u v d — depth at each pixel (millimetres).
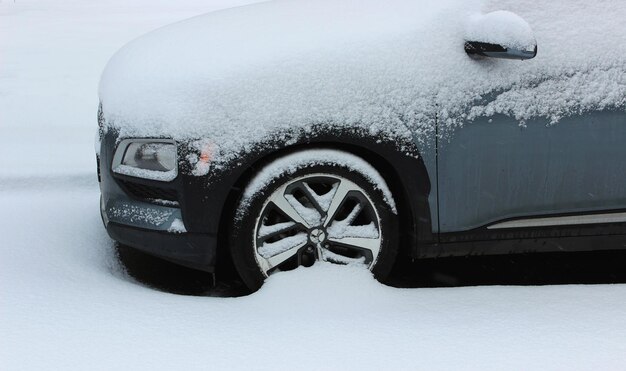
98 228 3977
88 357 2432
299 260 3092
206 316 2748
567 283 3459
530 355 2439
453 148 3014
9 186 5012
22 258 3439
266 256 3043
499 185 3068
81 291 2994
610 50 3086
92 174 5230
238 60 3049
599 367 2361
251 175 2992
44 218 4145
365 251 3102
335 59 3016
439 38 3076
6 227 3955
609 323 2660
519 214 3121
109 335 2578
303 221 3047
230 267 3428
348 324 2678
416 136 2988
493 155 3039
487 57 3035
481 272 3609
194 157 2928
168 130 2951
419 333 2602
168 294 3002
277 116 2934
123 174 3072
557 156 3064
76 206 4430
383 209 3072
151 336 2574
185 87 3006
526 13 3135
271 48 3082
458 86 3008
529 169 3066
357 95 2969
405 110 2982
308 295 2902
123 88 3164
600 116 3055
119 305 2840
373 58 3021
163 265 3658
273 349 2488
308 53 3035
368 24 3168
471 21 3086
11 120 6961
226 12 3740
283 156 2986
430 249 3148
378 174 3053
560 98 3033
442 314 2766
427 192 3047
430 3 3238
